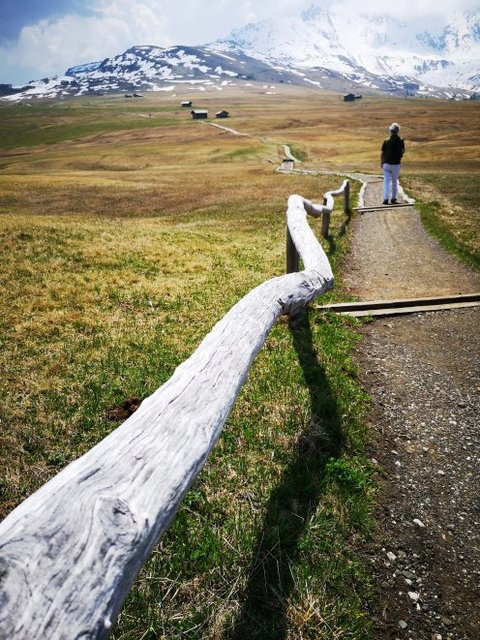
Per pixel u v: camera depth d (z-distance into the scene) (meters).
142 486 1.67
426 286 8.48
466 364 5.48
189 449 1.99
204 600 2.48
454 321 6.81
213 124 123.88
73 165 70.31
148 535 1.52
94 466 1.67
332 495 3.21
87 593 1.25
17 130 146.75
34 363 5.25
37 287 8.02
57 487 1.52
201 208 25.05
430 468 3.70
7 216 19.08
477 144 65.56
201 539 2.85
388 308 7.38
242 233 15.33
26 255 10.16
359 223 14.57
